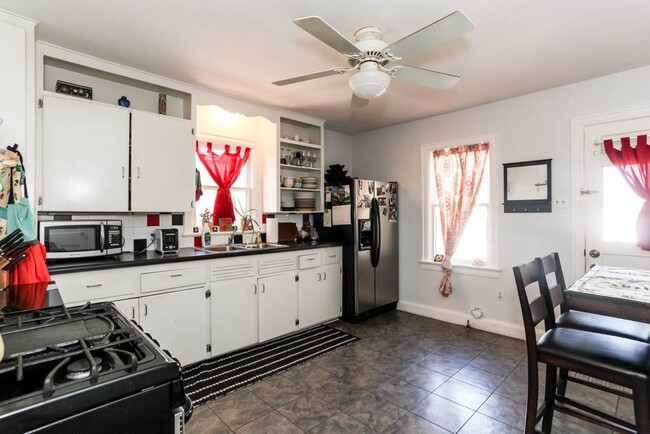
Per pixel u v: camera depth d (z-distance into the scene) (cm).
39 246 183
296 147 414
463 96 329
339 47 173
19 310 118
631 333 179
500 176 345
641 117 268
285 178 387
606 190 285
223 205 361
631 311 150
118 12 190
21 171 187
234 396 229
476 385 242
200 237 338
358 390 236
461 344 318
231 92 314
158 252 284
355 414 208
